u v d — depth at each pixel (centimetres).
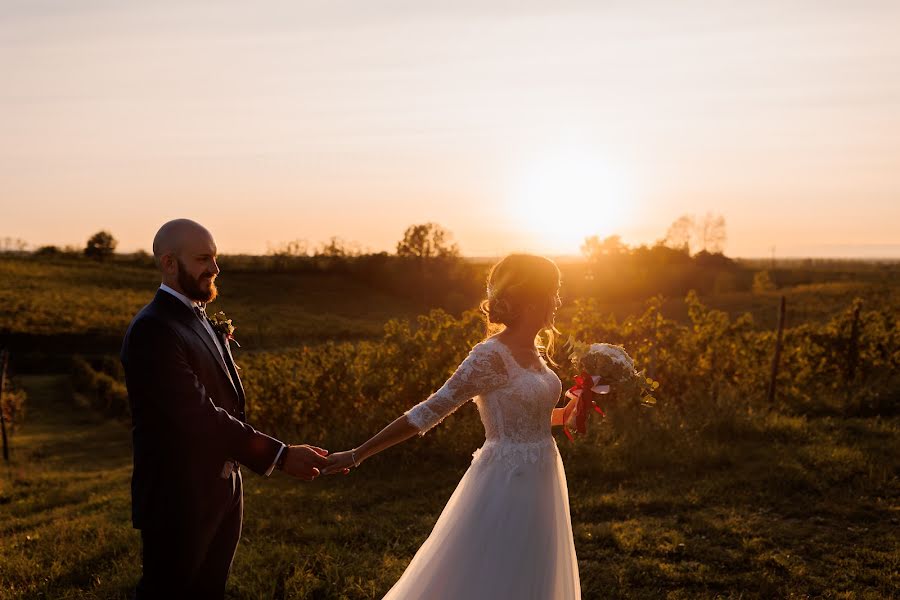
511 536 323
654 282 6644
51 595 466
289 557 502
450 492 707
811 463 722
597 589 462
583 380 369
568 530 348
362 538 568
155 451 333
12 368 3978
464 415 883
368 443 335
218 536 354
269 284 7938
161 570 336
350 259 8456
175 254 350
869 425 906
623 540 536
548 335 386
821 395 1141
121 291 7456
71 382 3409
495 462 333
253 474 845
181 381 332
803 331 1344
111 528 625
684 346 1098
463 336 1001
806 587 457
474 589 320
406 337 1033
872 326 1315
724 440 835
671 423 848
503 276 338
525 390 331
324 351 1312
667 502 625
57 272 8481
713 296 6216
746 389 1106
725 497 637
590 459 759
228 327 391
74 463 1642
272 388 1265
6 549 589
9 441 1986
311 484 768
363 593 452
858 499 619
